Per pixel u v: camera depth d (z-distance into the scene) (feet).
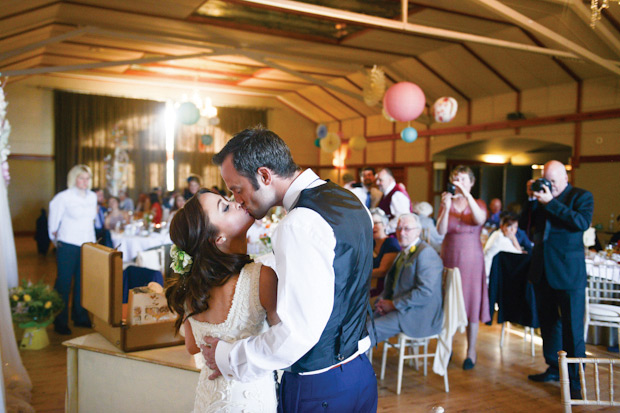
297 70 40.24
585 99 28.19
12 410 9.00
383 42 29.76
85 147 45.11
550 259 10.71
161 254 17.25
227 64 39.63
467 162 39.81
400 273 11.50
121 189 46.39
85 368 7.75
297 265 3.77
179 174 49.06
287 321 3.76
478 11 22.40
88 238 15.23
